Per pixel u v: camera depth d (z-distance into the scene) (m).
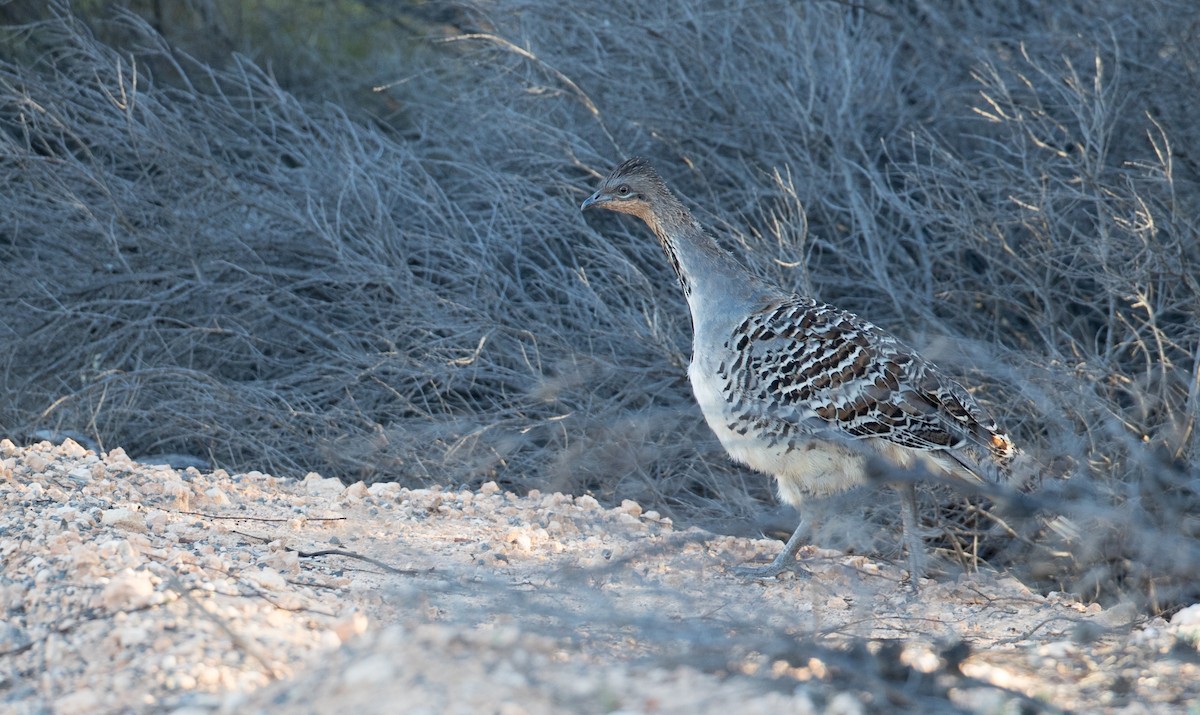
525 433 15.05
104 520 9.78
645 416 14.59
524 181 17.12
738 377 11.00
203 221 17.06
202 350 17.09
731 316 11.19
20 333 16.72
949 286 16.02
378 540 10.55
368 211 17.06
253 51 23.72
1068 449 11.91
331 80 22.64
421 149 19.55
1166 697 7.45
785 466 11.02
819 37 18.55
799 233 14.73
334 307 17.27
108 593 7.84
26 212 17.72
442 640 6.84
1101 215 14.50
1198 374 12.62
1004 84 16.48
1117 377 13.48
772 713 6.26
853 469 10.80
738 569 10.73
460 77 20.86
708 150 17.55
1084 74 17.23
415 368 15.88
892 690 6.82
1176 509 11.55
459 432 14.74
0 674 7.25
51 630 7.68
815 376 10.74
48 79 20.17
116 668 7.14
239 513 10.96
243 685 6.98
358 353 16.03
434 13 23.69
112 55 18.91
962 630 9.35
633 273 15.66
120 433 15.60
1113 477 12.27
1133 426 13.01
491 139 18.89
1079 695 7.50
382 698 6.08
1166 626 9.27
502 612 8.30
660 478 14.66
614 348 16.06
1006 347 15.27
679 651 7.53
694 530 11.81
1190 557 10.15
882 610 9.88
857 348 10.80
